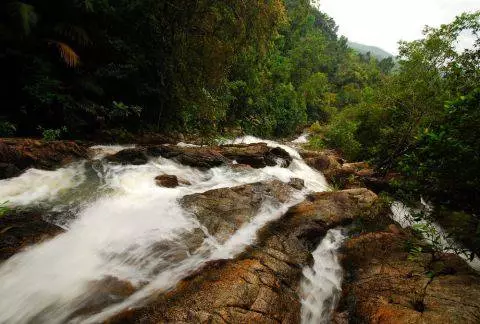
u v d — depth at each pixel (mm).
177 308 3775
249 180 8953
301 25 37344
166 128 12734
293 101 27484
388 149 13297
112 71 9773
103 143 9945
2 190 5719
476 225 5488
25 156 6738
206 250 5078
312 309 4578
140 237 5145
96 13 9367
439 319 3805
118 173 7441
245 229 5867
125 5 10359
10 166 6281
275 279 4574
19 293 3834
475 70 8930
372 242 5863
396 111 13250
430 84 11531
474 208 5465
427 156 5680
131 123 11469
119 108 10344
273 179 9281
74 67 8875
